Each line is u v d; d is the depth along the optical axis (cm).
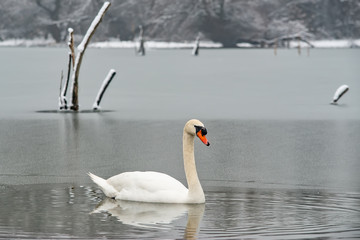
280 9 15788
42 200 1140
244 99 3531
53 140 1983
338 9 15662
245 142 1981
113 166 1585
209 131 2212
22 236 898
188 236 902
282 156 1745
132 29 14850
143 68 7144
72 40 2644
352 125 2383
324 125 2384
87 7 15338
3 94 3794
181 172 1520
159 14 15375
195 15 15362
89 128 2245
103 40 15125
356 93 3966
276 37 15525
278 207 1100
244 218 1012
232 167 1580
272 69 7025
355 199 1183
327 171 1531
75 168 1552
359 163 1641
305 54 11888
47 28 15325
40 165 1584
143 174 1152
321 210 1077
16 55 10362
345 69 6975
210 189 1291
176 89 4284
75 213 1034
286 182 1390
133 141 1973
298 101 3412
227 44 15362
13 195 1190
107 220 988
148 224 966
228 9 15612
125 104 3170
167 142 1961
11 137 2044
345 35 15612
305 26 15675
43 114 2659
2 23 15538
